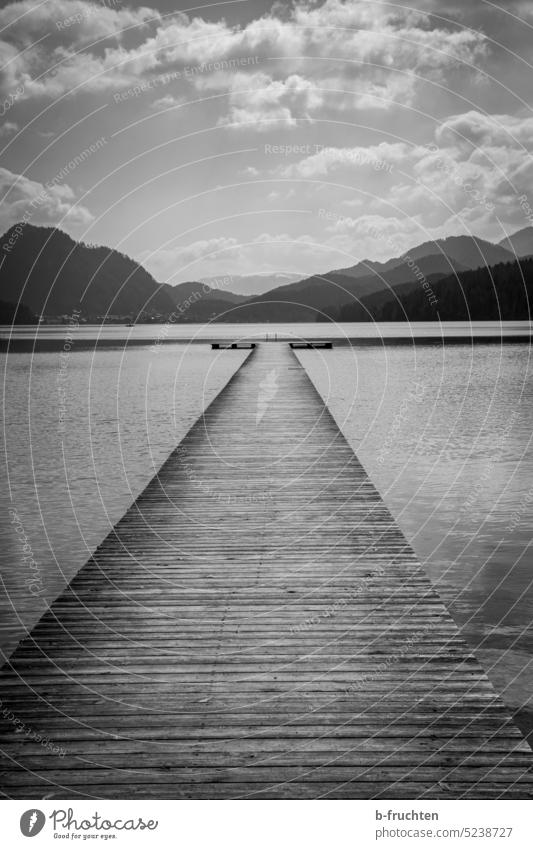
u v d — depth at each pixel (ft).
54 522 32.17
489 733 10.27
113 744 10.00
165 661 12.46
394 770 9.50
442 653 12.77
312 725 10.46
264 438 34.78
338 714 10.77
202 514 22.03
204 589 15.83
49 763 9.62
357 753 9.82
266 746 9.97
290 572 16.90
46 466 43.86
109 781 9.33
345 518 21.50
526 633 19.60
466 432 53.36
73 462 44.93
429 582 16.22
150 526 20.76
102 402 72.79
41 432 55.83
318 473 27.43
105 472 42.29
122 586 16.01
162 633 13.58
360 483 25.88
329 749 9.90
